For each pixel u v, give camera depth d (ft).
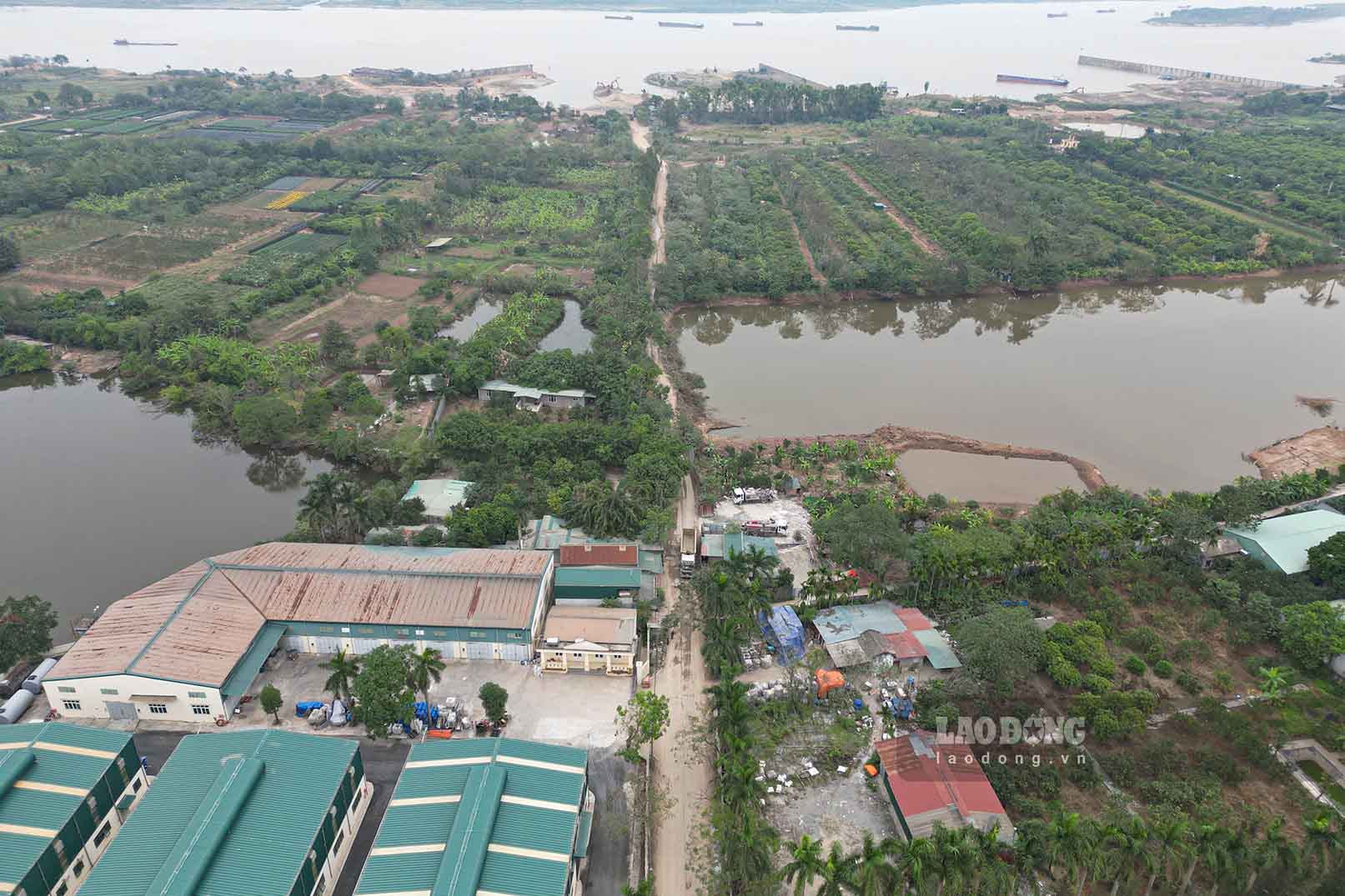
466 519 454.40
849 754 343.87
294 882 263.08
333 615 386.32
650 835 308.40
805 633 404.77
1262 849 277.23
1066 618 416.87
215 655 360.28
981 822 301.63
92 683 345.10
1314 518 473.26
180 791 287.07
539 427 549.54
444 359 650.43
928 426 621.72
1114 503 497.05
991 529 454.81
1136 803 322.55
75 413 645.92
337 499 451.12
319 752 305.32
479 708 364.17
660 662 392.68
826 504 496.23
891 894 267.59
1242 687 379.55
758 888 276.62
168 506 526.16
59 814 282.15
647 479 488.02
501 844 273.33
